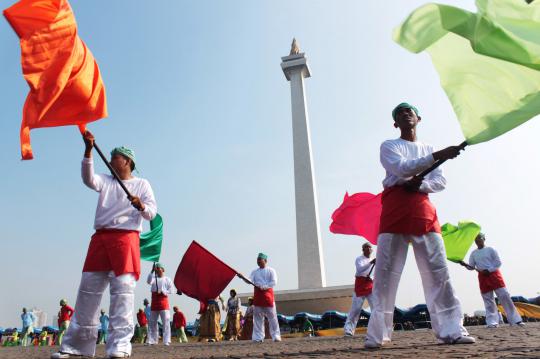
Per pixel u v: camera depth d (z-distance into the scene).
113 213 4.82
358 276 10.20
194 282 8.53
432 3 3.37
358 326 21.27
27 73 3.80
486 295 10.21
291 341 9.29
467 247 7.82
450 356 2.95
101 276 4.76
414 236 4.30
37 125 3.99
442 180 4.51
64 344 4.67
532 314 16.38
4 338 26.28
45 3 3.91
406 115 4.64
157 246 7.06
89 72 4.27
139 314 19.41
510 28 3.09
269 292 10.52
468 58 3.54
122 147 5.11
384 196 4.50
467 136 3.55
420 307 18.52
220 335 16.88
